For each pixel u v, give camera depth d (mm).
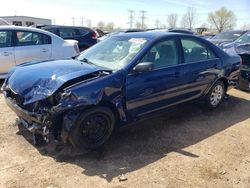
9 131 4480
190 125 5074
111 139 4359
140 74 4207
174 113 5625
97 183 3287
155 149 4125
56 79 3719
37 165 3594
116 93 3914
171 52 4777
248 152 4176
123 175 3451
